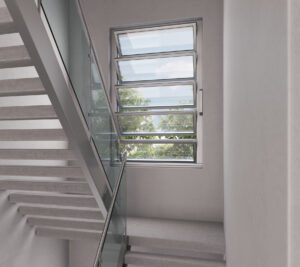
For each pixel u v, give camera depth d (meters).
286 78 0.41
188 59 3.86
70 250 4.24
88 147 2.34
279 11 0.45
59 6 2.00
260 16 0.66
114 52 4.06
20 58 1.87
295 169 0.39
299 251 0.39
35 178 3.44
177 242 3.11
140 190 4.02
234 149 1.60
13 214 3.11
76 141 2.15
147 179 4.00
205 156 3.79
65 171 2.49
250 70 0.86
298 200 0.39
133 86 4.01
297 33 0.39
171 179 3.92
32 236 3.45
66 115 2.02
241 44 1.14
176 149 4.15
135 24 3.88
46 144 3.58
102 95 2.76
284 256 0.42
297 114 0.39
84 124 2.32
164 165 3.95
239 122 1.26
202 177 3.82
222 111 3.70
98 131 2.61
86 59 2.38
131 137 4.33
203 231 3.40
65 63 2.04
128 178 4.06
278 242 0.46
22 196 2.96
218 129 3.73
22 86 1.98
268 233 0.56
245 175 1.02
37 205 3.39
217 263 2.95
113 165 3.08
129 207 4.06
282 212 0.43
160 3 3.79
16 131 2.26
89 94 2.42
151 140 4.18
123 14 3.91
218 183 3.76
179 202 3.90
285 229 0.41
